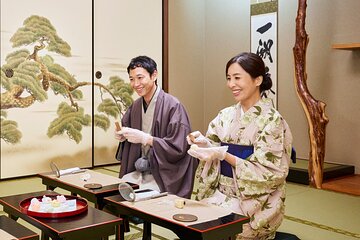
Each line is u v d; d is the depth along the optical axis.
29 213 1.89
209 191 2.55
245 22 6.05
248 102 2.51
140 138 2.98
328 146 5.13
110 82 5.52
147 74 3.12
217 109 6.55
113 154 5.62
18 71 4.75
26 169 4.87
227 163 2.50
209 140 2.64
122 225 2.16
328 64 5.07
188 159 3.10
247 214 2.37
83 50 5.25
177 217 1.83
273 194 2.46
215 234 1.73
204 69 6.70
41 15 4.88
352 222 3.17
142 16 5.80
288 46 5.47
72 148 5.22
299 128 5.43
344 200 3.86
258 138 2.42
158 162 3.01
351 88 4.88
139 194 2.15
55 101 5.05
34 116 4.90
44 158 5.00
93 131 5.40
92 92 5.36
